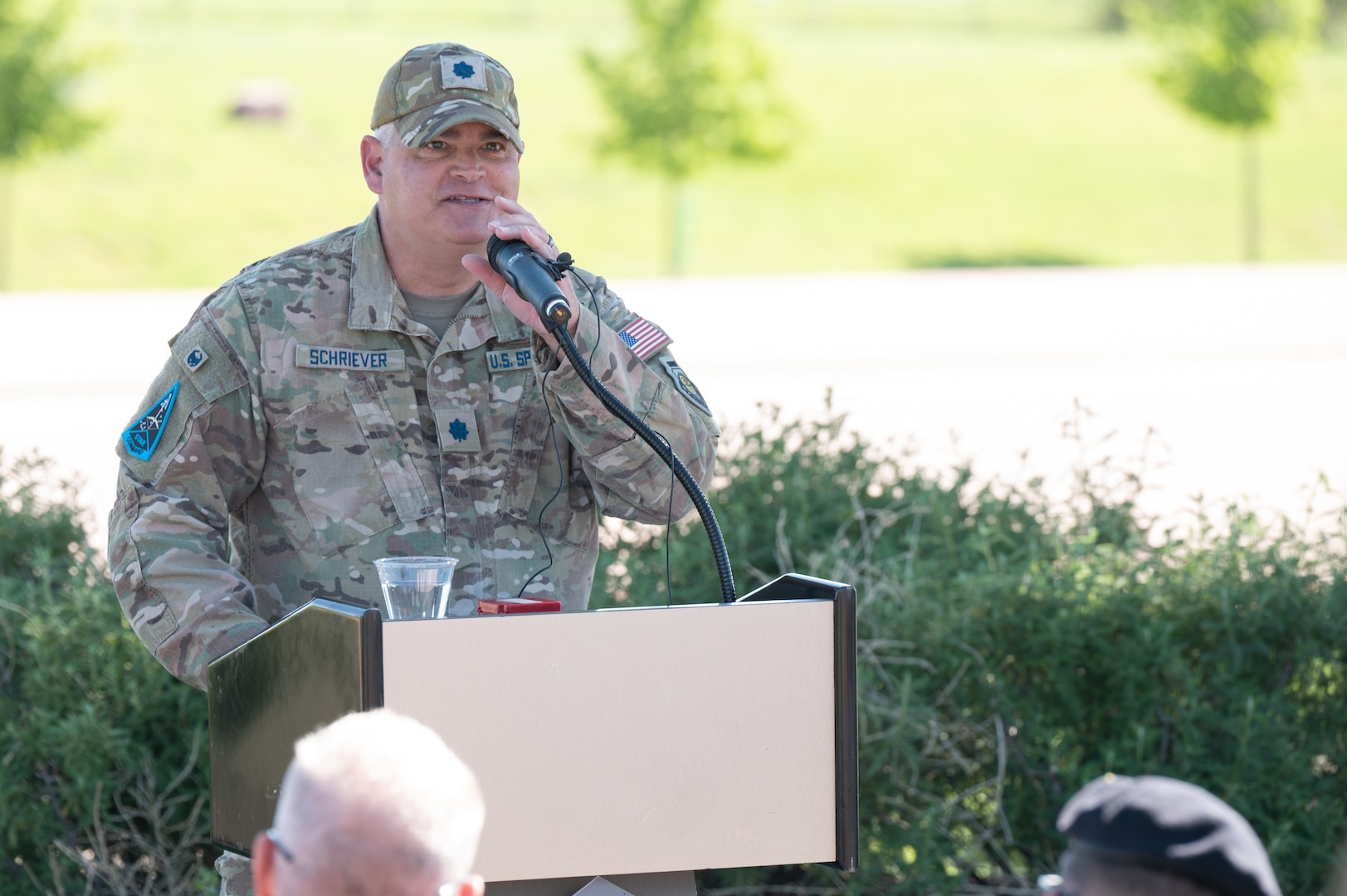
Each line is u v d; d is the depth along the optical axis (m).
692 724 5.13
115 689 9.34
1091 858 3.61
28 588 9.68
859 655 9.59
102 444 23.95
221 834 5.63
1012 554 10.42
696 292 54.31
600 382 6.23
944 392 29.14
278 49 85.12
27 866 9.39
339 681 4.90
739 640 5.17
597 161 65.88
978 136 84.44
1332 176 81.31
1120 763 9.63
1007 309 47.06
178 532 6.31
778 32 96.75
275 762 5.26
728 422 11.42
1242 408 27.12
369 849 3.56
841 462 11.02
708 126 64.56
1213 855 3.49
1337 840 9.52
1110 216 77.12
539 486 6.91
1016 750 9.77
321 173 73.56
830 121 84.62
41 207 67.44
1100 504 10.80
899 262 70.69
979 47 95.62
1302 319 43.22
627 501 6.61
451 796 3.69
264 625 6.07
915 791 9.56
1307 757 9.76
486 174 6.66
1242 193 79.69
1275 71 73.19
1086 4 103.31
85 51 60.88
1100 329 40.88
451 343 6.79
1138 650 9.70
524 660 4.96
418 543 6.69
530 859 4.99
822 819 5.26
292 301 6.71
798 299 51.12
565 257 6.07
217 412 6.51
